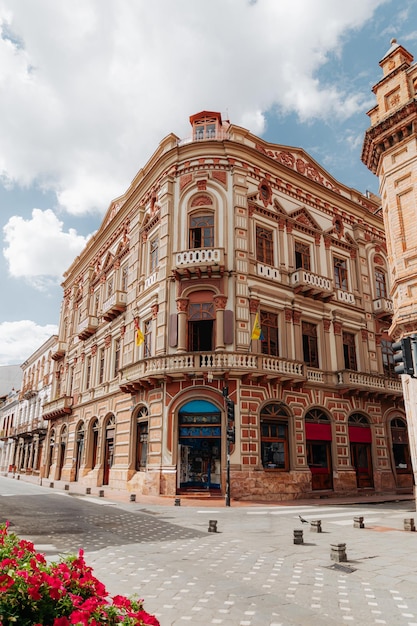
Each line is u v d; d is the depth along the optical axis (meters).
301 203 28.72
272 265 25.95
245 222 24.77
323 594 6.82
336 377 26.48
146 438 24.14
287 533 12.02
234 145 25.72
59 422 38.91
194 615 5.92
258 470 21.31
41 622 3.47
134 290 28.27
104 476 28.75
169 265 24.61
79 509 16.77
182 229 25.03
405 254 16.06
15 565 4.04
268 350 24.30
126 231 31.81
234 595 6.73
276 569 8.20
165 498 20.64
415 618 5.91
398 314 16.12
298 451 23.41
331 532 12.15
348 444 25.95
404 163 16.62
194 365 21.84
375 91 18.31
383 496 24.92
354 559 8.95
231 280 23.62
